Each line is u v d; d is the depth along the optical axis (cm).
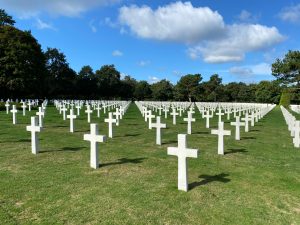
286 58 6912
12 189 657
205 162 930
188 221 521
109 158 961
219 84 9500
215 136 1512
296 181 748
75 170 810
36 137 1019
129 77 12269
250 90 9000
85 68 9275
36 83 5566
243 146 1238
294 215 553
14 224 501
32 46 5616
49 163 884
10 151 1048
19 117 2352
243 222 521
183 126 1958
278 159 998
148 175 774
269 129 1889
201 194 644
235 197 632
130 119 2386
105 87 9150
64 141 1266
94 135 827
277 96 7269
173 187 684
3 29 5216
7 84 4822
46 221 513
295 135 1239
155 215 541
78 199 607
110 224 506
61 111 2862
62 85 7856
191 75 9275
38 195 625
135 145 1208
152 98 9494
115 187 679
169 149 673
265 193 660
